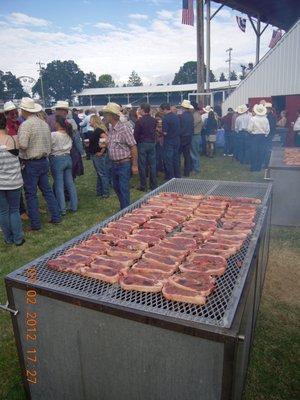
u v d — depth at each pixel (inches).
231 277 83.4
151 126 296.8
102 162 285.0
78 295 75.1
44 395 91.0
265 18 868.0
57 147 236.5
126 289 78.9
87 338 77.1
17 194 192.2
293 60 539.2
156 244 104.9
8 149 179.5
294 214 215.0
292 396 98.0
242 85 624.1
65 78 3432.6
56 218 233.6
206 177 360.8
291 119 548.7
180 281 79.5
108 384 79.4
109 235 111.9
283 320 129.9
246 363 94.8
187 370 67.8
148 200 152.4
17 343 88.5
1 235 214.8
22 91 3260.3
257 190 162.6
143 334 69.6
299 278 158.9
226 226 116.1
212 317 67.7
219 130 532.4
